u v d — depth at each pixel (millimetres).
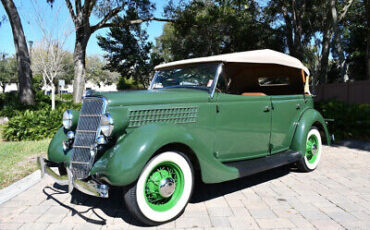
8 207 3334
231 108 3717
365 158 5781
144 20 16266
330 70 24625
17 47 12227
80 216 3092
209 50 18203
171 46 21484
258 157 4180
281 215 3070
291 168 5062
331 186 4035
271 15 15727
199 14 15852
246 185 4133
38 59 9977
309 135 4793
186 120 3303
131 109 2967
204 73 3824
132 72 25141
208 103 3494
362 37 19266
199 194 3770
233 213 3141
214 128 3553
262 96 4109
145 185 2795
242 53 3939
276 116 4363
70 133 3453
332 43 18812
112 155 2715
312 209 3225
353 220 2926
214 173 3201
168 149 2969
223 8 14305
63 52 10016
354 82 9930
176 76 4188
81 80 13984
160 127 2854
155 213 2809
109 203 3469
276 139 4414
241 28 15383
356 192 3771
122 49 23688
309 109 5027
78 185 2771
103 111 2914
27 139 7648
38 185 4148
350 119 7527
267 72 5098
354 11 15305
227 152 3744
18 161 5211
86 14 13039
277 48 16562
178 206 2975
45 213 3164
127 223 2918
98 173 2754
